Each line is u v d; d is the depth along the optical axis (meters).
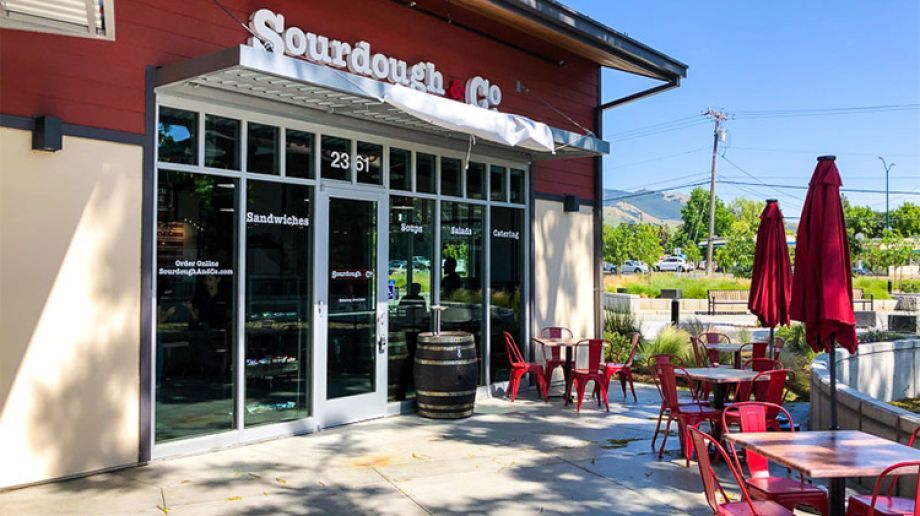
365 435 7.74
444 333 8.96
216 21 7.02
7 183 5.70
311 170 7.88
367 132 8.42
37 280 5.84
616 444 7.50
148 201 6.45
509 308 10.58
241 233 7.18
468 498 5.75
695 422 6.86
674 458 6.99
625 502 5.70
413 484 6.07
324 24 7.96
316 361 7.88
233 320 7.18
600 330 12.06
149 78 6.47
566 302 11.56
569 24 9.75
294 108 7.57
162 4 6.61
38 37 5.86
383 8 8.62
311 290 7.88
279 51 7.33
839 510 4.25
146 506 5.43
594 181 12.15
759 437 4.61
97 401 6.16
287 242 7.65
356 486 6.00
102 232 6.19
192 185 6.84
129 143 6.35
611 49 10.66
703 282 35.91
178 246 6.75
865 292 32.91
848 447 4.33
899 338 13.26
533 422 8.51
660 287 35.50
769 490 4.61
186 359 6.82
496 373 10.32
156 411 6.62
